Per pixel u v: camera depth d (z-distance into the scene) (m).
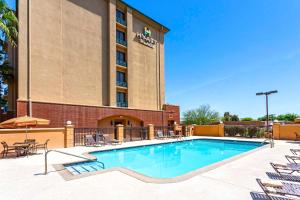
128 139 18.81
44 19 17.62
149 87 28.56
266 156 9.45
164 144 17.06
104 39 22.86
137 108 25.30
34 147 11.12
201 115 40.59
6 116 17.55
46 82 17.36
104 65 22.58
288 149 11.96
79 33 20.41
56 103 17.28
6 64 16.78
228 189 4.82
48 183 5.40
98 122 20.98
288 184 4.45
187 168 9.61
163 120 28.81
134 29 27.02
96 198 4.30
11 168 7.25
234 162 8.00
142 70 27.66
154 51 30.09
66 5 19.48
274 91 19.56
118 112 22.48
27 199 4.30
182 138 20.44
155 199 4.23
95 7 22.22
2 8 13.54
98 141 15.57
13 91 17.39
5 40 15.52
